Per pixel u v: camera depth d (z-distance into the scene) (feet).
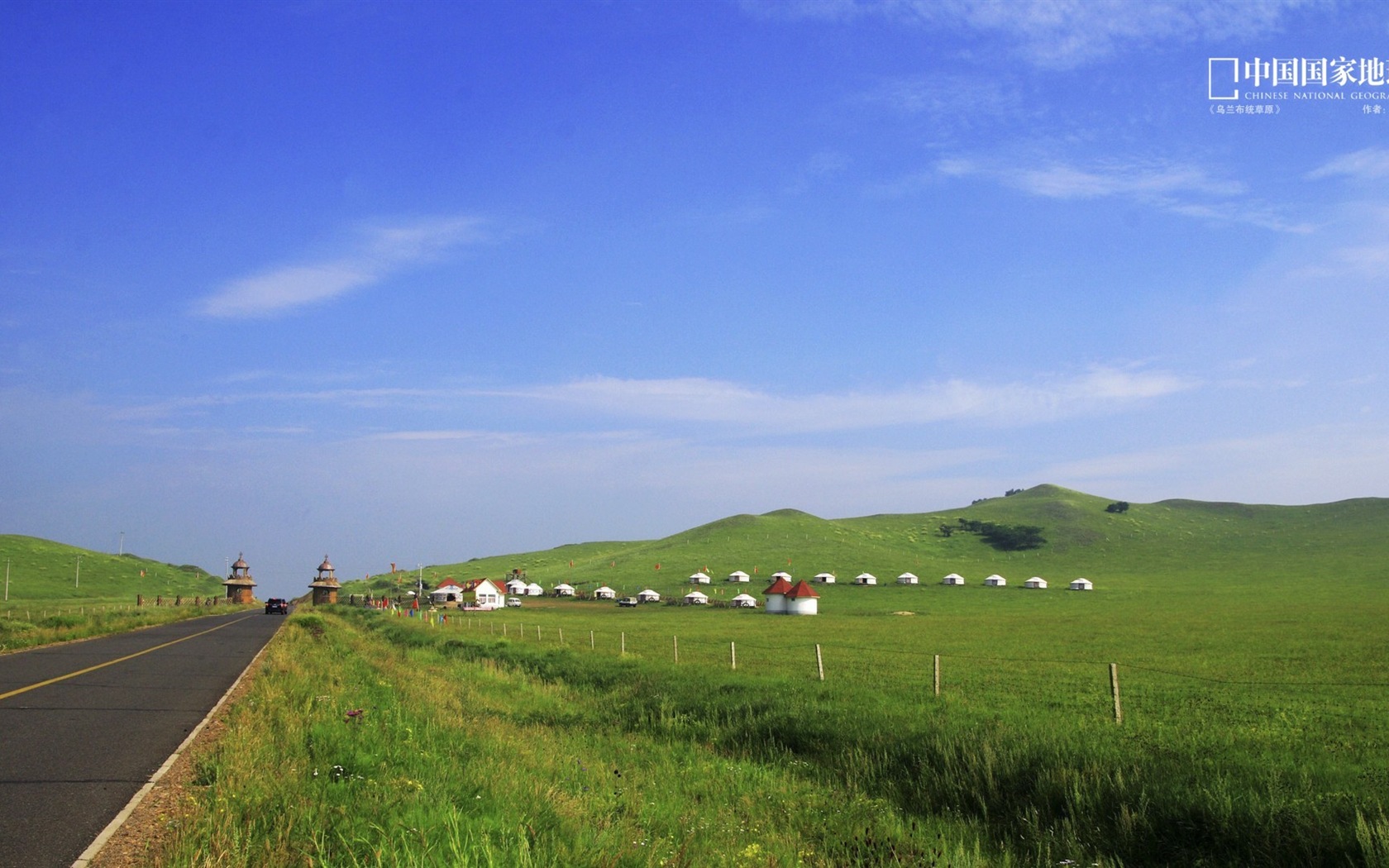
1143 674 108.17
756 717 59.88
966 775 42.60
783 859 29.01
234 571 504.02
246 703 52.65
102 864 22.91
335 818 25.76
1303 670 114.73
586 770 40.37
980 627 239.91
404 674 80.38
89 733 43.37
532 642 162.71
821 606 420.77
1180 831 33.63
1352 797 33.12
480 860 23.02
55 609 276.41
